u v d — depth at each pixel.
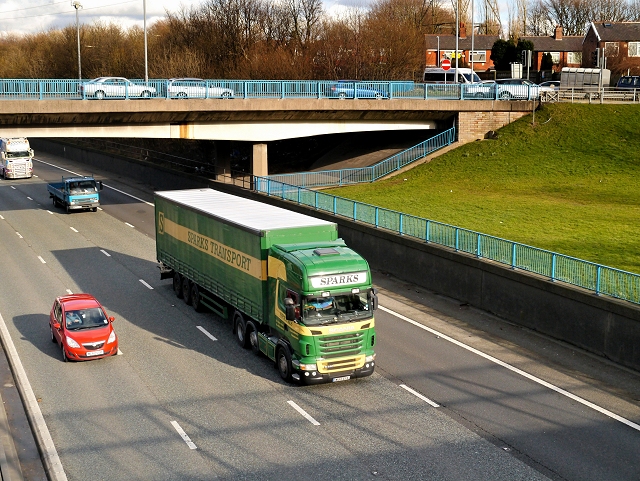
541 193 40.62
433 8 103.06
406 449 15.81
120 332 24.31
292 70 70.31
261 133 46.34
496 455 15.50
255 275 21.08
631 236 30.47
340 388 19.41
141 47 88.62
